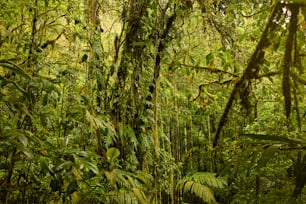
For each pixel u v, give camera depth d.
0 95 1.39
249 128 2.44
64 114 2.36
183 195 4.02
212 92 2.67
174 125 4.06
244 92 1.17
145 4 2.76
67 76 2.32
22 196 2.03
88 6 2.65
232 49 2.42
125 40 2.82
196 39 3.11
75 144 2.29
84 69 2.70
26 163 1.85
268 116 2.36
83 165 1.52
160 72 3.04
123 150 2.71
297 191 0.90
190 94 2.95
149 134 2.89
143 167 2.88
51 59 2.56
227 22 2.49
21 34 2.15
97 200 2.09
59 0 2.24
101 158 1.89
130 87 2.82
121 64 2.80
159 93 3.16
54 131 2.19
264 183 2.19
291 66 1.03
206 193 3.42
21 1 1.99
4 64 1.36
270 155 0.89
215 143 1.20
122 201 2.18
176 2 2.58
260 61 1.07
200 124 4.30
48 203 2.04
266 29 1.00
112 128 2.31
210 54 2.21
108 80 2.75
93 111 2.48
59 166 1.48
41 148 1.62
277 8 0.97
